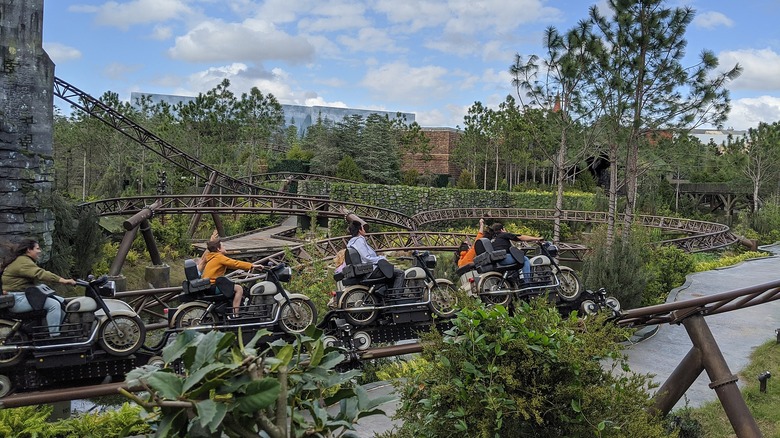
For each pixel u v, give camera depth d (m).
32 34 18.81
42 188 19.25
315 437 2.80
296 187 57.28
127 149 47.59
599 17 22.66
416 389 5.56
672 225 47.00
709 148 62.19
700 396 11.11
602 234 23.03
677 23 21.52
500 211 50.81
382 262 9.63
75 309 8.01
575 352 5.21
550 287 10.26
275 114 60.53
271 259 16.94
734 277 23.50
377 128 65.31
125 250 22.83
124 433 2.87
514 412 5.16
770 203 53.00
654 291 19.81
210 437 2.42
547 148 33.44
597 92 23.34
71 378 8.14
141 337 8.35
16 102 18.53
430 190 51.03
